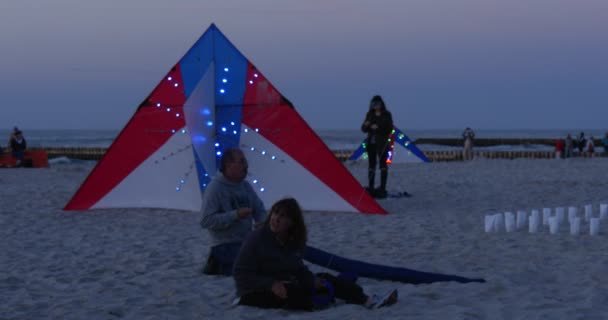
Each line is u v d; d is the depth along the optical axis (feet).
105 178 37.24
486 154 125.39
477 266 20.84
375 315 15.15
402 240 26.48
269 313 15.64
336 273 20.52
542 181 54.49
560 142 114.52
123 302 17.28
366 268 19.34
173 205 36.96
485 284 17.70
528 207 37.81
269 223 15.96
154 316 15.84
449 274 19.74
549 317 14.40
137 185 37.22
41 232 30.35
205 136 35.50
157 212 36.58
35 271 21.83
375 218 33.40
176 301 17.11
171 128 36.40
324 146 35.04
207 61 35.81
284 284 15.67
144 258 23.58
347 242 26.32
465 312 14.82
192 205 36.73
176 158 36.68
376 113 42.52
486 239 26.17
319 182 35.47
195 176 36.70
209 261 20.36
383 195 42.88
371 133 42.63
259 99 35.65
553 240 25.35
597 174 62.69
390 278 18.99
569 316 14.44
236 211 19.02
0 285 19.88
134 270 21.62
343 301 16.67
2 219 34.58
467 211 36.06
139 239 28.07
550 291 16.94
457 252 23.57
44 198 44.55
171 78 36.06
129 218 34.53
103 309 16.48
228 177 19.54
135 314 16.07
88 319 15.83
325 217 34.06
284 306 15.81
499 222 28.43
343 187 35.29
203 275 20.30
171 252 24.79
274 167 35.86
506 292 16.93
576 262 20.80
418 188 50.29
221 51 35.65
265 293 15.87
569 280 18.26
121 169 37.11
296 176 35.70
